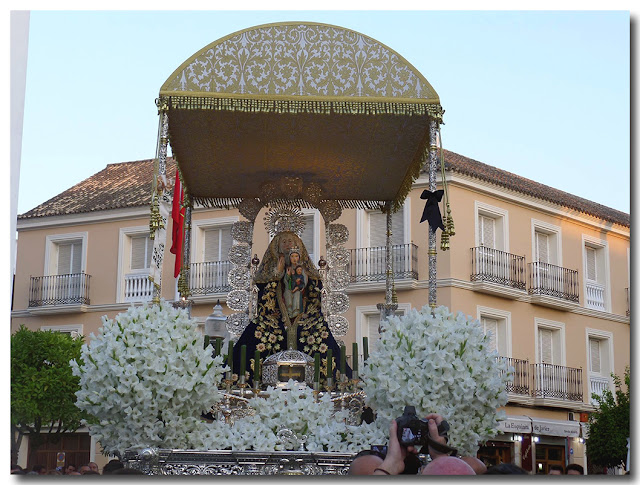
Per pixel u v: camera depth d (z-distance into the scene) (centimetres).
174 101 823
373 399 750
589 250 2922
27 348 1681
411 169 1041
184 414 723
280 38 843
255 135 973
